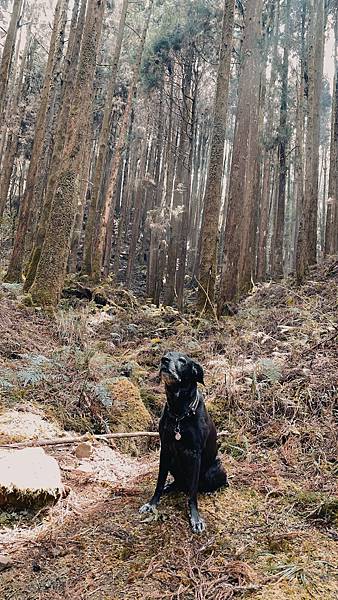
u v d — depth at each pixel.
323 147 22.06
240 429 2.95
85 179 11.67
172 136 15.40
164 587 1.47
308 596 1.42
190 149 13.23
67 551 1.68
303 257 7.41
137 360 4.66
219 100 6.07
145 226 18.12
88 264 10.61
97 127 18.03
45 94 9.23
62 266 5.59
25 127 16.44
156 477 2.39
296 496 2.12
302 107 11.50
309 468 2.42
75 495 2.13
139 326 6.32
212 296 5.95
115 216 20.91
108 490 2.24
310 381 3.17
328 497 2.05
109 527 1.84
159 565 1.58
